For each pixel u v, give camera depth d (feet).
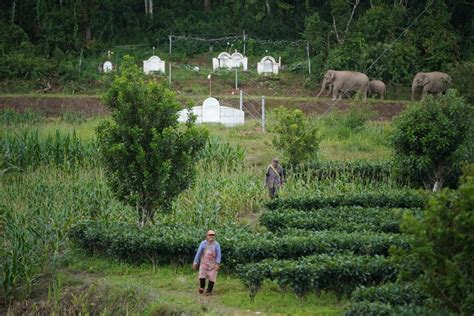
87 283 107.04
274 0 359.25
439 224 72.23
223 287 103.71
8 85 293.64
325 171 172.65
